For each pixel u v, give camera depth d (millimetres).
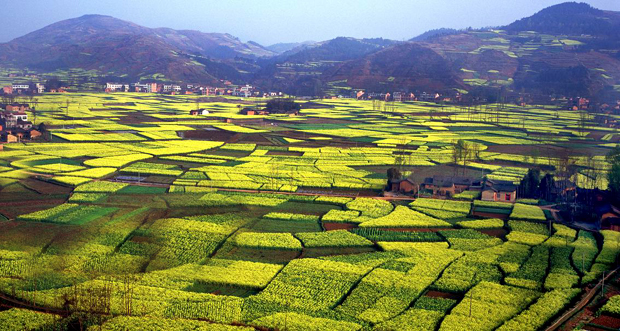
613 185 157625
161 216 139875
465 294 95875
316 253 116875
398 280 101312
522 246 121188
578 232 133250
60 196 158000
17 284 97562
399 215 143500
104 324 83375
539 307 90312
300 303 92125
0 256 109000
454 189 170625
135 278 100812
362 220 138875
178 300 92250
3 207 144875
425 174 197125
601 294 97875
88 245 115938
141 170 195625
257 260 112000
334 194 169500
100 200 154375
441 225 136000
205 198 157500
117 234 122875
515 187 167000
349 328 83500
